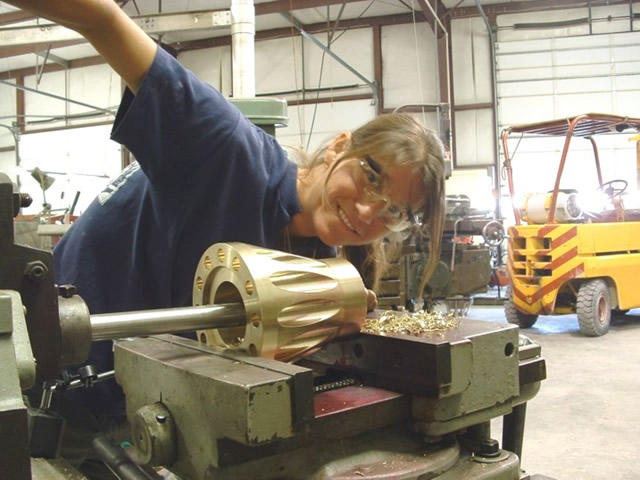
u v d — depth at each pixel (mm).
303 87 7801
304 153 1110
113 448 824
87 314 607
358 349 753
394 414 678
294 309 673
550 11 7180
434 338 679
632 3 6977
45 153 8672
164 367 608
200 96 827
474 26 7320
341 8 7168
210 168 871
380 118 908
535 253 4164
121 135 796
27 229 1761
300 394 537
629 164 6988
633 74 7012
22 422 371
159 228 924
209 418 549
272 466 598
